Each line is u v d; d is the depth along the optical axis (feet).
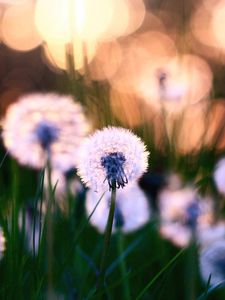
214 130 2.48
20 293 1.43
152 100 2.59
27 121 1.71
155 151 2.45
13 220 1.45
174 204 1.92
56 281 1.50
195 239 1.55
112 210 1.23
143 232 2.02
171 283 1.93
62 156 1.73
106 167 1.22
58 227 1.79
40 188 1.48
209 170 2.33
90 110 2.22
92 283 1.82
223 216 1.99
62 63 2.31
